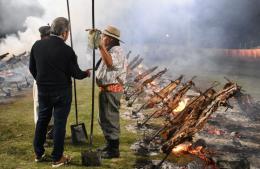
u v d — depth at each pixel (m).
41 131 4.71
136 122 7.31
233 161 4.84
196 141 5.61
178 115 5.32
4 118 7.40
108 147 5.11
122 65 4.96
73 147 5.52
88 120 7.29
